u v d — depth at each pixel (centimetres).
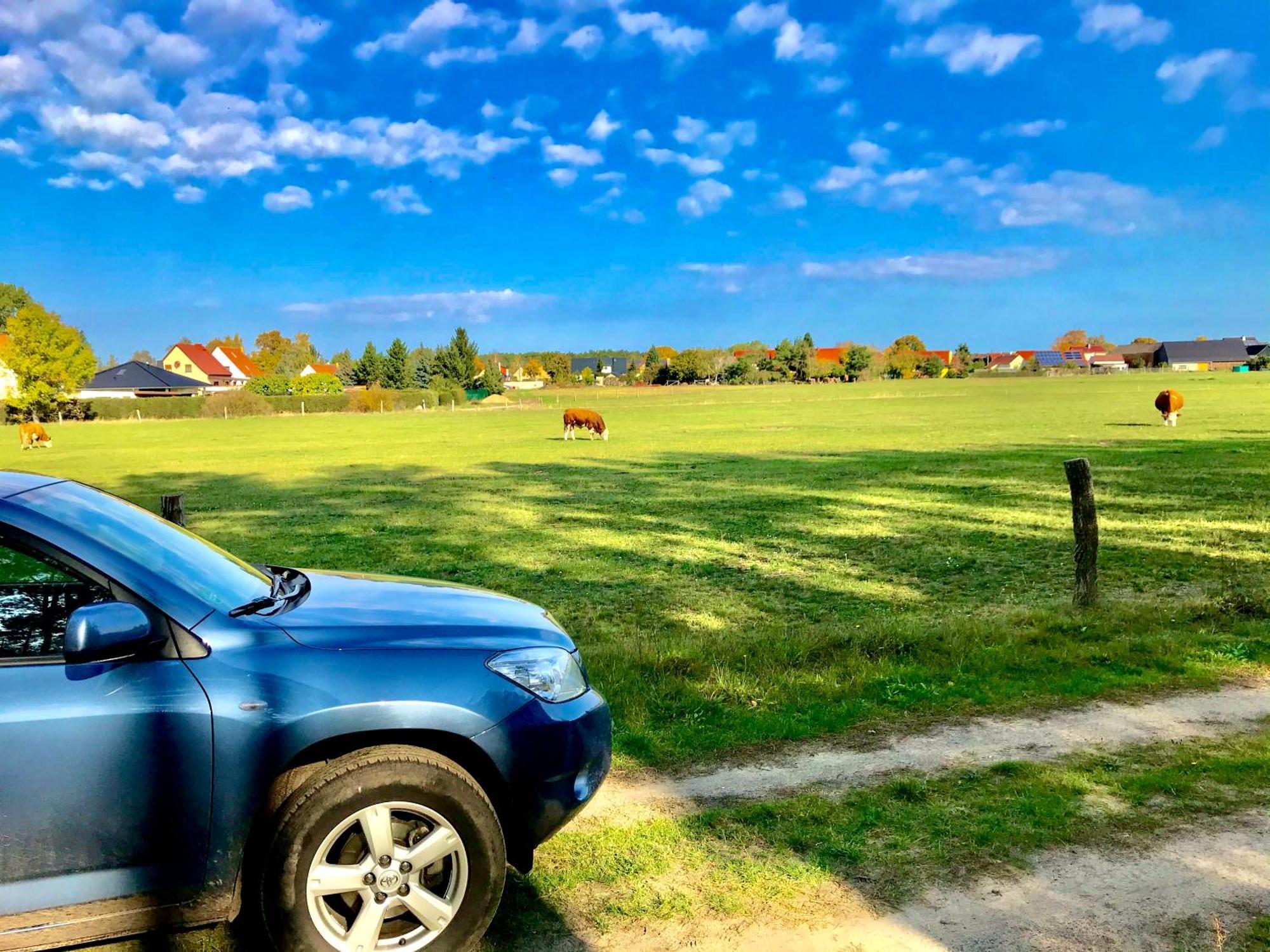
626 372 16838
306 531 1638
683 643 738
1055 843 377
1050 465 2414
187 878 269
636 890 341
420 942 285
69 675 261
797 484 2195
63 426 6662
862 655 678
